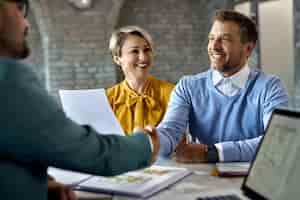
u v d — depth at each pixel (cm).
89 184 117
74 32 538
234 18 168
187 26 597
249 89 170
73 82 542
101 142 93
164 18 591
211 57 171
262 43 464
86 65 544
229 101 171
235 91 171
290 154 88
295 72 427
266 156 98
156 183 115
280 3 442
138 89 223
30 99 79
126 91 223
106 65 550
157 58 593
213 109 174
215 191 109
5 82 78
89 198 108
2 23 83
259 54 467
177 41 596
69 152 84
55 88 537
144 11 584
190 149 147
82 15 538
